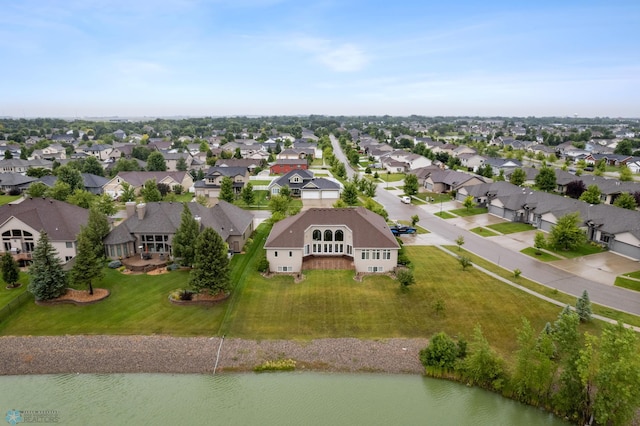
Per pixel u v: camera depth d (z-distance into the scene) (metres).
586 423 28.38
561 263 54.12
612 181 92.06
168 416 29.56
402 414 29.72
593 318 39.09
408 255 57.12
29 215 54.03
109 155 176.00
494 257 56.56
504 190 84.38
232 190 92.44
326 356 35.22
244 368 34.06
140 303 42.62
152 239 54.69
